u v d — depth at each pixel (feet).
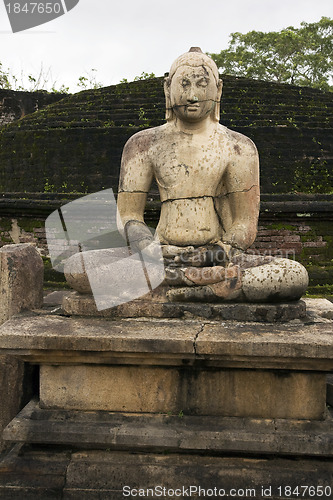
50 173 28.58
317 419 9.40
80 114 29.73
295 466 9.17
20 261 11.10
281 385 9.42
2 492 9.19
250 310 10.31
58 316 10.69
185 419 9.39
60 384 9.69
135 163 12.21
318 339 9.00
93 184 27.84
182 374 9.52
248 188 11.93
